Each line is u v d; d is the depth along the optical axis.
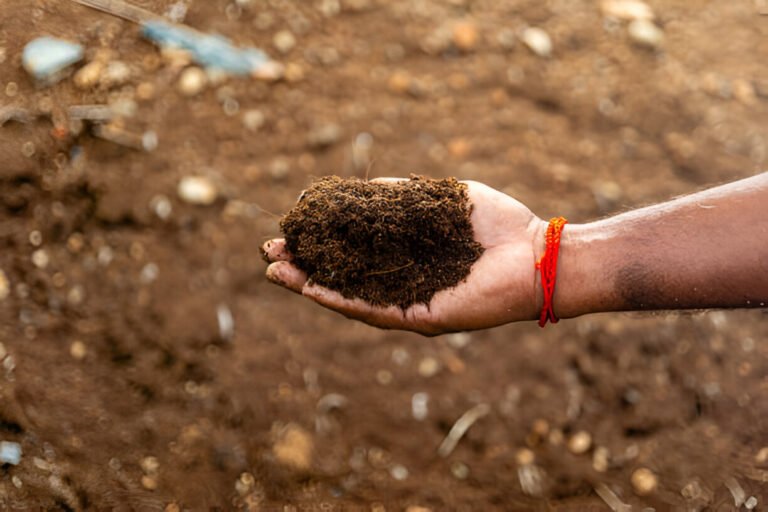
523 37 1.23
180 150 1.08
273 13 1.18
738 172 1.15
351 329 1.03
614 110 1.19
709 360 1.03
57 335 0.97
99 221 1.02
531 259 0.77
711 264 0.73
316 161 1.11
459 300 0.78
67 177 1.02
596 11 1.28
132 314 1.00
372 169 1.11
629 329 1.04
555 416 1.00
